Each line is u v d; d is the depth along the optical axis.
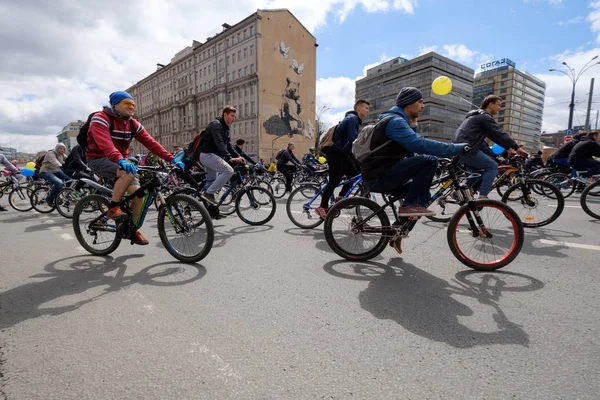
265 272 3.12
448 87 5.02
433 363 1.71
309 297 2.54
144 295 2.61
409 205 3.12
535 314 2.23
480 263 3.10
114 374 1.65
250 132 54.38
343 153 4.64
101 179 6.69
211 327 2.10
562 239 4.14
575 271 3.04
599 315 2.21
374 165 3.14
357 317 2.22
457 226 3.17
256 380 1.59
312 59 60.03
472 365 1.69
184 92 70.00
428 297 2.52
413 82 83.81
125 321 2.19
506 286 2.72
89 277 3.02
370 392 1.51
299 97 57.94
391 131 2.96
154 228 5.29
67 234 4.95
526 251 3.66
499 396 1.47
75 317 2.25
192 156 5.28
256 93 52.56
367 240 3.42
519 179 4.86
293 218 5.18
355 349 1.85
